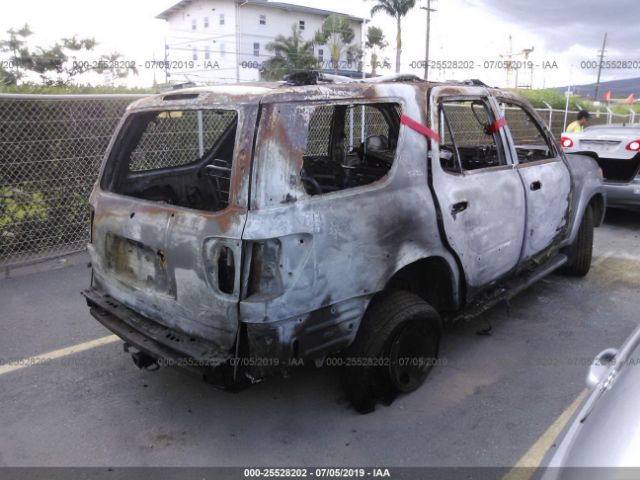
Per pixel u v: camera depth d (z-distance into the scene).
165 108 3.08
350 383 3.11
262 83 3.22
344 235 2.72
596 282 5.45
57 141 6.16
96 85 7.52
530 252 4.23
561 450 1.70
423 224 3.12
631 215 8.68
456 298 3.49
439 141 3.38
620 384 1.69
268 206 2.49
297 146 2.61
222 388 2.64
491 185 3.68
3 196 5.89
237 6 48.56
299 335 2.62
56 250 6.33
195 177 4.05
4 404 3.34
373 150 4.03
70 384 3.57
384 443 2.94
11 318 4.59
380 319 3.04
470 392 3.43
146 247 2.93
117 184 3.53
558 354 3.92
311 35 53.72
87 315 4.67
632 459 1.34
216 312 2.58
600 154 7.50
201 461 2.81
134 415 3.23
